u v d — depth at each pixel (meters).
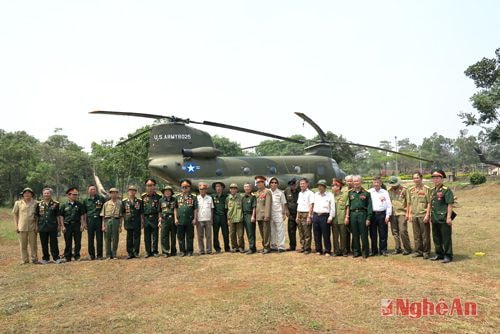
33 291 6.38
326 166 19.11
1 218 20.52
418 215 7.95
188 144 15.79
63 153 49.84
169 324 4.71
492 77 26.73
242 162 17.06
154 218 9.21
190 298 5.72
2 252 10.34
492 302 5.20
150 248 9.21
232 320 4.77
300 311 5.00
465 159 98.94
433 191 7.73
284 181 17.44
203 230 9.41
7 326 4.80
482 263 7.23
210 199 9.45
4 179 36.53
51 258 9.61
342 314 4.89
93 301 5.75
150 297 5.85
